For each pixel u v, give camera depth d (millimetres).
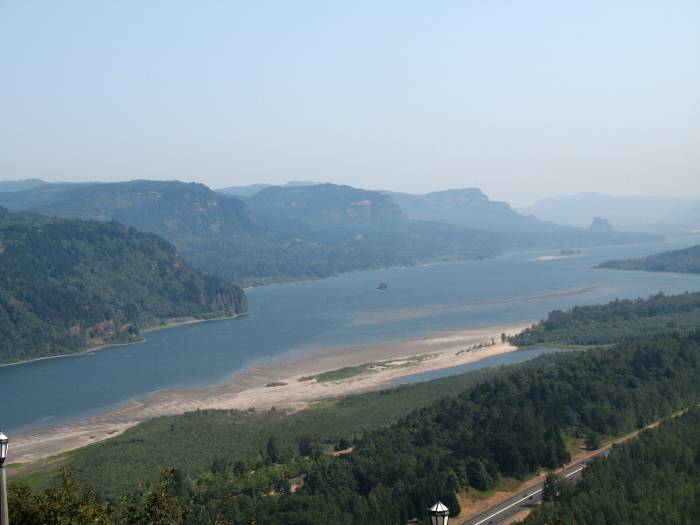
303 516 142250
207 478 179250
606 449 185750
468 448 174375
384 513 144750
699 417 184375
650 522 131875
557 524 106812
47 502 87812
